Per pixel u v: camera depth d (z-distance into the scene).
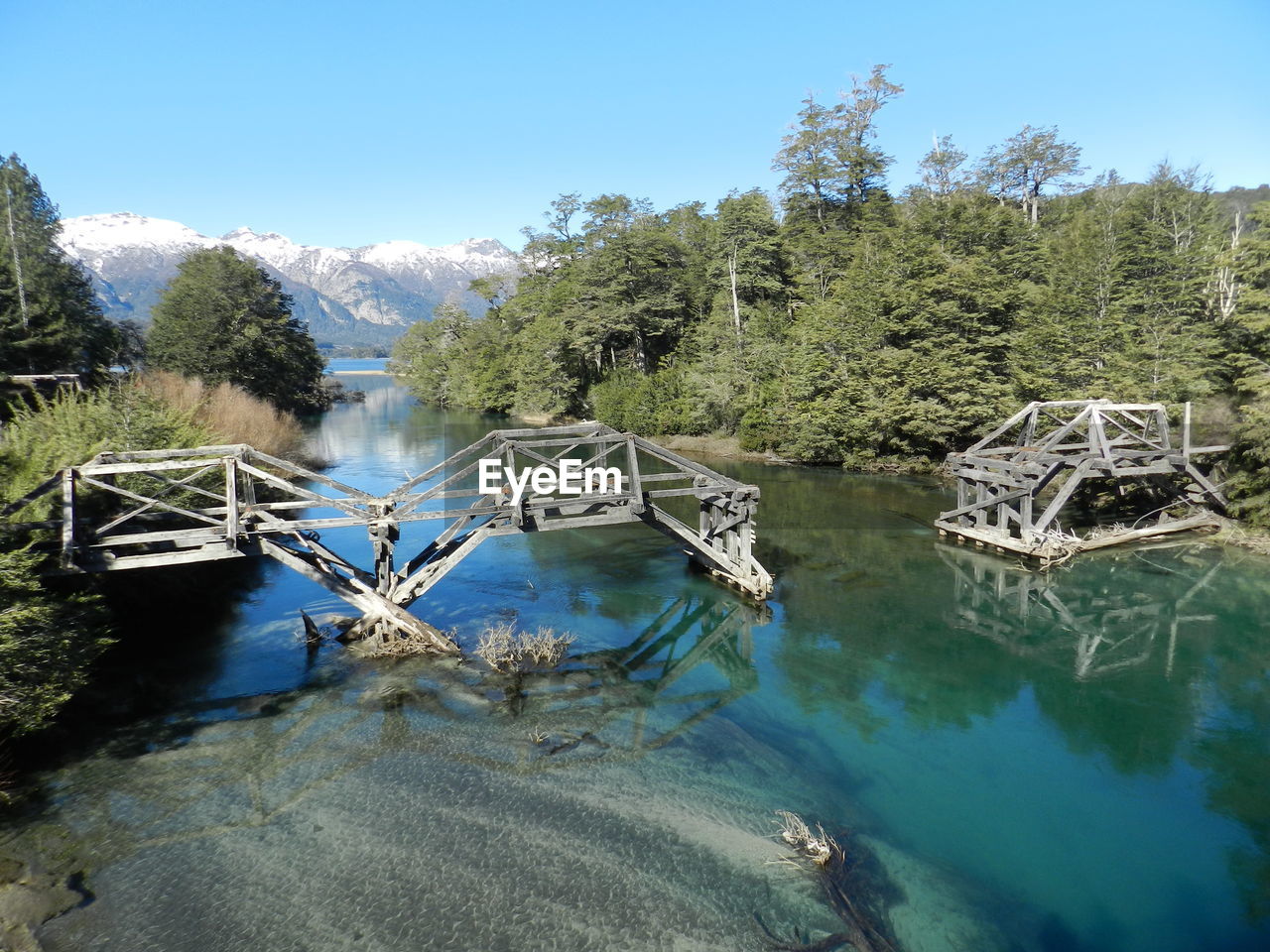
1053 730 12.47
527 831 9.29
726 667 14.70
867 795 10.48
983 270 35.72
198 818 9.45
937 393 34.53
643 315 55.06
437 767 10.74
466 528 24.30
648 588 19.02
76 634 11.07
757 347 44.53
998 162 61.31
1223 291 36.69
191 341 55.50
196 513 13.30
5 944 7.29
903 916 8.10
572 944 7.51
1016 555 21.95
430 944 7.47
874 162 55.81
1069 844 9.53
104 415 17.77
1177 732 12.45
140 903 7.96
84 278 45.72
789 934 7.72
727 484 18.28
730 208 49.25
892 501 29.91
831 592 19.14
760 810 9.95
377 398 93.88
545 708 12.66
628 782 10.47
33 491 12.00
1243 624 17.17
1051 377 34.88
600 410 53.47
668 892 8.28
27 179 41.28
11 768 10.39
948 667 14.89
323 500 14.27
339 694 12.91
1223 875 9.01
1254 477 23.02
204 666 13.89
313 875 8.44
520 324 73.50
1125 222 40.88
